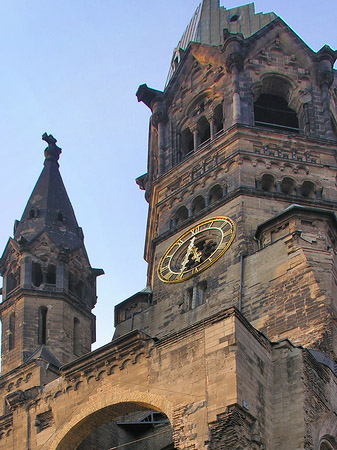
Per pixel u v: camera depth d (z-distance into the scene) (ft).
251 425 147.33
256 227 217.77
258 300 198.49
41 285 231.50
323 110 252.83
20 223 248.93
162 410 154.20
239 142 236.43
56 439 165.89
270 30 265.75
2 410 204.74
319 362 165.27
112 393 163.32
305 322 186.29
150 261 247.70
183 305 215.72
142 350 163.32
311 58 263.90
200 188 237.66
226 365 149.79
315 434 153.58
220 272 212.23
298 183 232.12
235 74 253.44
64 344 223.30
